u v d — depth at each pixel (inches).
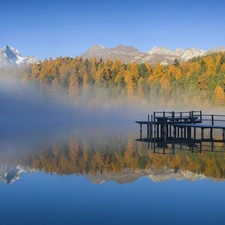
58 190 498.6
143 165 665.6
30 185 528.7
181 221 371.9
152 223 367.9
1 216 394.0
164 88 3479.3
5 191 495.2
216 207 413.7
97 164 690.8
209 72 3585.1
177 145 950.4
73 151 873.5
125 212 402.0
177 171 603.8
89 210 410.6
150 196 461.4
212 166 640.4
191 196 458.0
